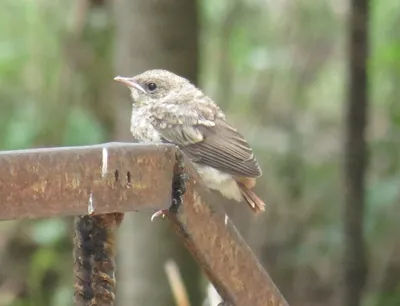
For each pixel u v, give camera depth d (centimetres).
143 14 991
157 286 1027
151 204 332
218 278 350
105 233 347
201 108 758
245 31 1455
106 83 1385
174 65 995
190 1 999
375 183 1255
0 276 1409
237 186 734
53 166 311
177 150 336
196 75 1013
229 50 1448
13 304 1383
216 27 1451
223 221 348
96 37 1385
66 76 1405
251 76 1443
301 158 1394
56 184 312
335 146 1396
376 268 1307
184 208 338
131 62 1008
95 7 1391
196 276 1055
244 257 354
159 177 333
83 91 1394
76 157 315
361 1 1026
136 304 1038
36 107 1391
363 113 1045
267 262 1385
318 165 1395
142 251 1030
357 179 1062
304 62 1423
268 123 1423
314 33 1427
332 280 1362
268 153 1401
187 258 1041
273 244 1389
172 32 992
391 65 1302
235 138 745
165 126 754
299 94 1423
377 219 1276
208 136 741
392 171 1316
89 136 1302
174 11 988
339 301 1154
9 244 1414
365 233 1169
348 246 1082
